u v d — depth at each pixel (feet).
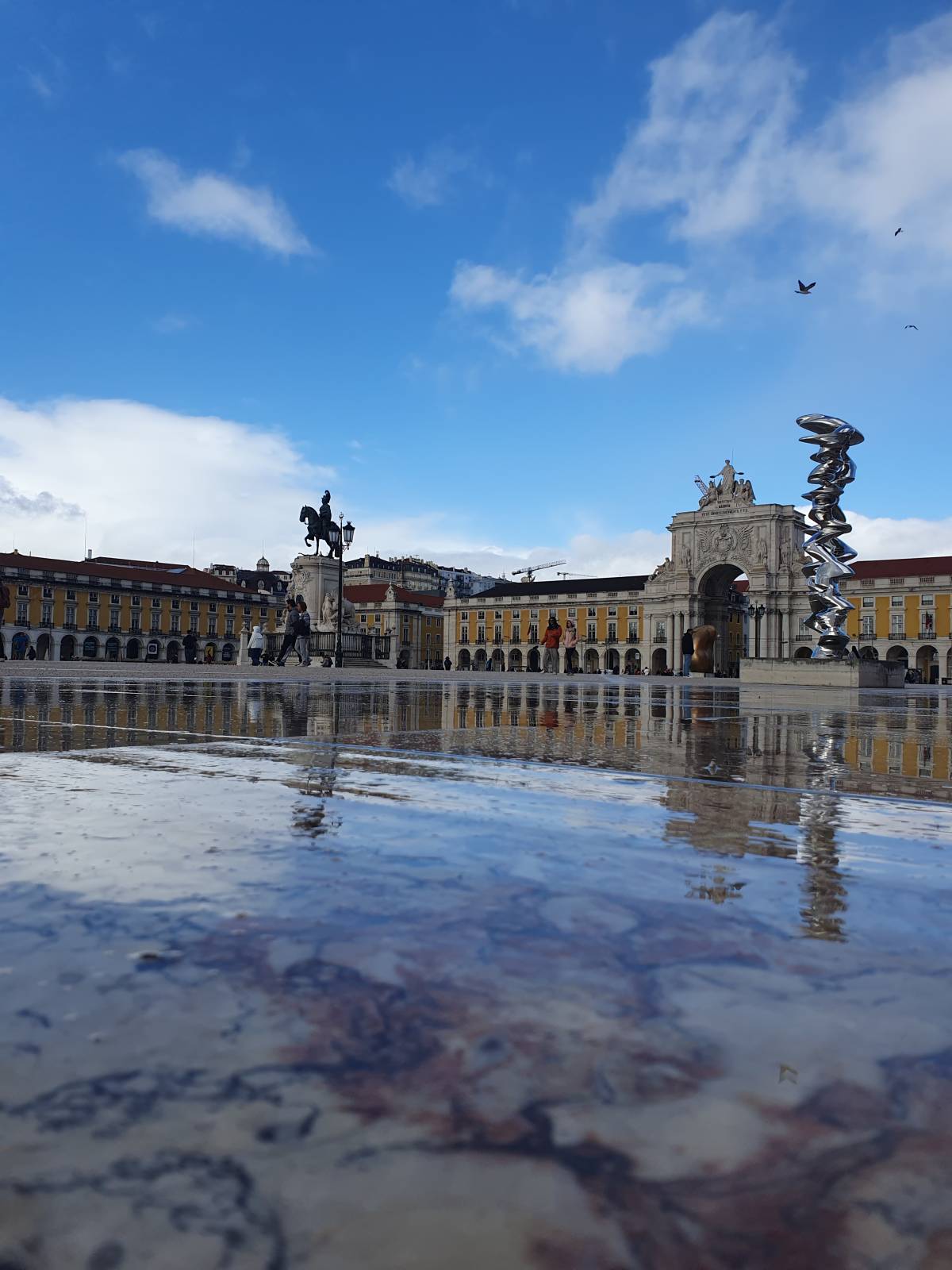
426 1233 1.12
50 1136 1.35
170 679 28.78
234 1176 1.26
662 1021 1.84
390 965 2.17
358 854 3.50
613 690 33.76
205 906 2.70
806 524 47.78
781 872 3.34
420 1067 1.59
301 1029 1.75
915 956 2.33
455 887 3.00
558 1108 1.45
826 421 46.65
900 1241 1.12
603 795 5.36
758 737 10.93
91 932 2.40
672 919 2.65
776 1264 1.06
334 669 66.85
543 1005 1.92
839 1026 1.82
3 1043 1.68
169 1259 1.06
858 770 7.27
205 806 4.64
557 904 2.81
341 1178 1.24
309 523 84.99
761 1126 1.39
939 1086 1.55
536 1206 1.19
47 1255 1.07
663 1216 1.16
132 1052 1.65
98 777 5.70
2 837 3.74
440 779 5.91
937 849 3.87
